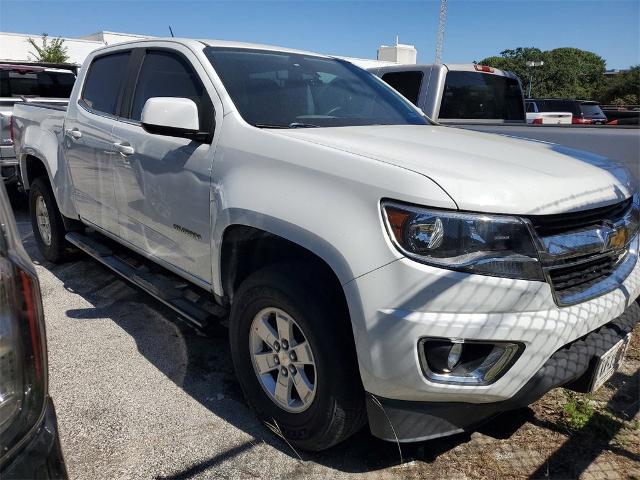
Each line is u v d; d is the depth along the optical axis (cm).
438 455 270
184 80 338
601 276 248
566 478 254
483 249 209
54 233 515
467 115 635
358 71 407
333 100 348
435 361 212
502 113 677
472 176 222
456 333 206
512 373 214
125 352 367
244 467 260
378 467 262
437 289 206
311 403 253
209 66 323
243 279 302
